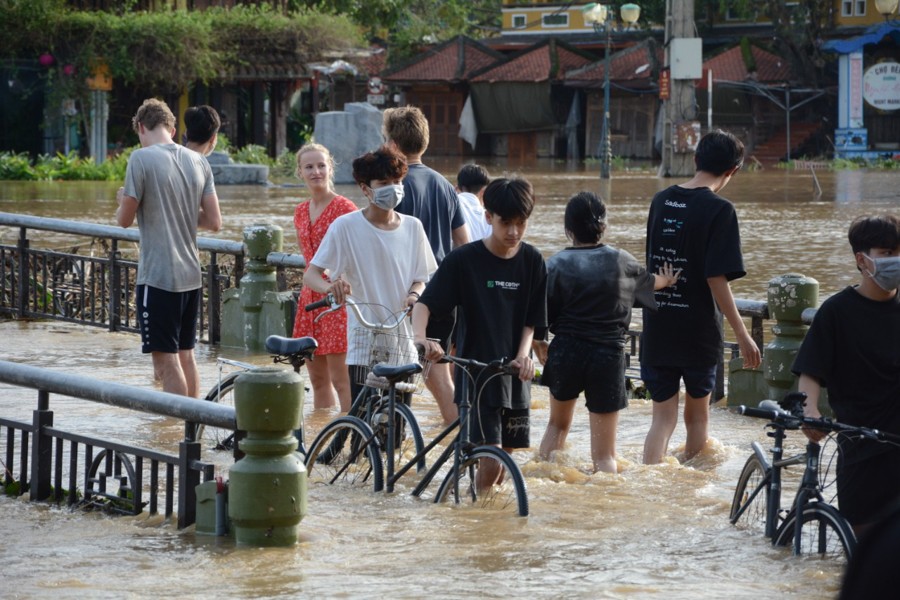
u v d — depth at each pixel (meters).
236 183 78.50
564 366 14.23
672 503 13.12
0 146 90.75
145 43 87.75
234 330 23.48
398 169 14.79
